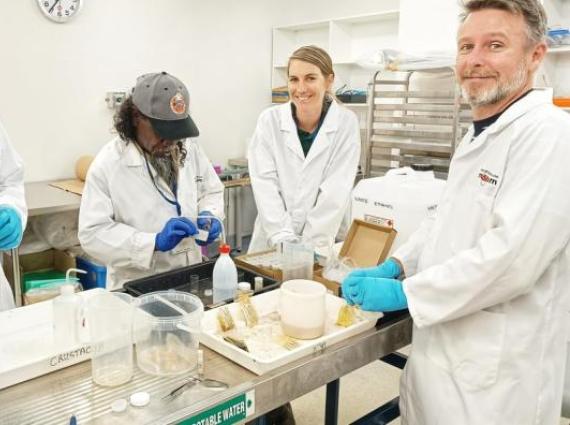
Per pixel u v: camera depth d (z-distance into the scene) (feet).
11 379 3.36
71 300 3.71
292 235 6.63
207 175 6.77
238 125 15.25
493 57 3.69
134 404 3.16
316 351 3.90
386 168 12.05
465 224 4.03
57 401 3.23
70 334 3.69
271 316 4.33
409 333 4.63
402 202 6.40
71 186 10.86
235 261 5.83
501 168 3.76
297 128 7.25
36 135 11.33
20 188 5.79
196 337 3.73
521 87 3.83
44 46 11.09
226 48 14.46
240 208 15.07
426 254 4.41
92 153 12.27
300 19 15.52
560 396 4.17
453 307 3.73
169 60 13.28
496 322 3.84
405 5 11.35
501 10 3.64
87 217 5.65
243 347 3.74
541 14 3.66
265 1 15.11
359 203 6.94
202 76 14.08
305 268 5.18
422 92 10.89
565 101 9.72
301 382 3.73
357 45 14.39
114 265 5.79
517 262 3.47
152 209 5.90
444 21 10.78
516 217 3.46
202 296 4.93
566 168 3.47
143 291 4.86
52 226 10.48
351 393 8.32
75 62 11.61
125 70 12.48
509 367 3.86
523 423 3.95
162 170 5.92
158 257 5.97
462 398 4.00
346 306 4.34
